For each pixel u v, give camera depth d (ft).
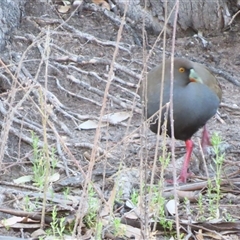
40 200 30.66
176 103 34.19
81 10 52.37
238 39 53.11
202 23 53.36
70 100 43.42
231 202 31.19
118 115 41.24
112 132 39.70
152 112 34.42
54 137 37.91
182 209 30.22
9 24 47.67
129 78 46.09
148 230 25.45
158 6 52.37
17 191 31.22
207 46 51.96
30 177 33.19
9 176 33.99
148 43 51.42
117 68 46.19
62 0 53.11
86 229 27.94
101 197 26.23
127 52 48.62
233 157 36.63
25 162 34.55
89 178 25.17
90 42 48.93
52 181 32.83
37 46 46.44
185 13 52.80
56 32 48.26
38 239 27.50
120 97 44.04
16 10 48.60
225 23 53.78
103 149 36.55
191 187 32.04
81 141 38.01
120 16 52.85
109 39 50.52
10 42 47.09
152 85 34.55
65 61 46.42
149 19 52.54
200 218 29.30
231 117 43.06
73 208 29.04
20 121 38.45
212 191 32.14
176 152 37.55
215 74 48.73
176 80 34.35
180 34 53.31
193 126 34.94
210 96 35.09
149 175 33.45
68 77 44.73
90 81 45.11
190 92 34.32
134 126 40.55
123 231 27.09
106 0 53.72
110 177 32.48
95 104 43.01
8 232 28.32
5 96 41.04
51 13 51.47
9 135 36.63
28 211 28.89
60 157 35.60
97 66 46.91
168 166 35.22
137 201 29.35
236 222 28.30
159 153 36.63
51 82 44.52
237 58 51.19
